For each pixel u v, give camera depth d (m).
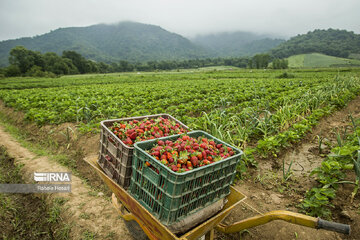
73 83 39.91
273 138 6.26
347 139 6.80
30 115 10.55
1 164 6.68
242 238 3.82
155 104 13.34
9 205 4.71
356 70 52.00
